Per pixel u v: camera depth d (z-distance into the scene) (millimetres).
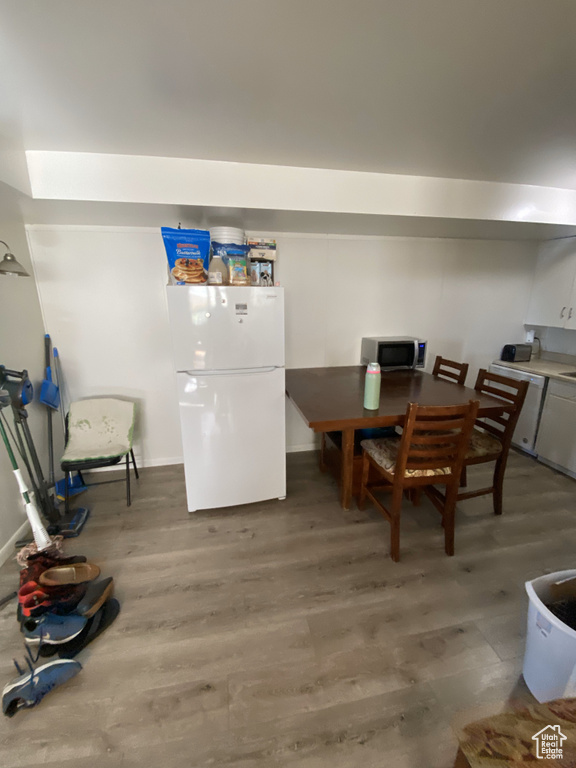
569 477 2594
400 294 2947
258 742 1035
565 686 1022
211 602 1523
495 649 1313
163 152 1696
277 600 1532
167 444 2809
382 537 1941
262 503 2281
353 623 1419
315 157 1778
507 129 1492
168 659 1279
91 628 1352
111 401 2445
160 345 2602
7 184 1476
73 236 2297
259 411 2059
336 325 2881
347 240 2734
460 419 1607
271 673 1228
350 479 2145
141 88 1171
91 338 2479
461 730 663
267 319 1934
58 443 2465
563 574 1221
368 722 1082
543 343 3359
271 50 998
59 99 1220
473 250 3025
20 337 2096
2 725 1084
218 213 2004
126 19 868
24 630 1271
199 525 2057
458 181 2137
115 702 1143
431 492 2037
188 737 1050
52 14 843
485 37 950
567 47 995
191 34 927
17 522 1943
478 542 1896
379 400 1974
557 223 2357
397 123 1435
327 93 1219
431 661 1267
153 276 2469
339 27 907
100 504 2283
